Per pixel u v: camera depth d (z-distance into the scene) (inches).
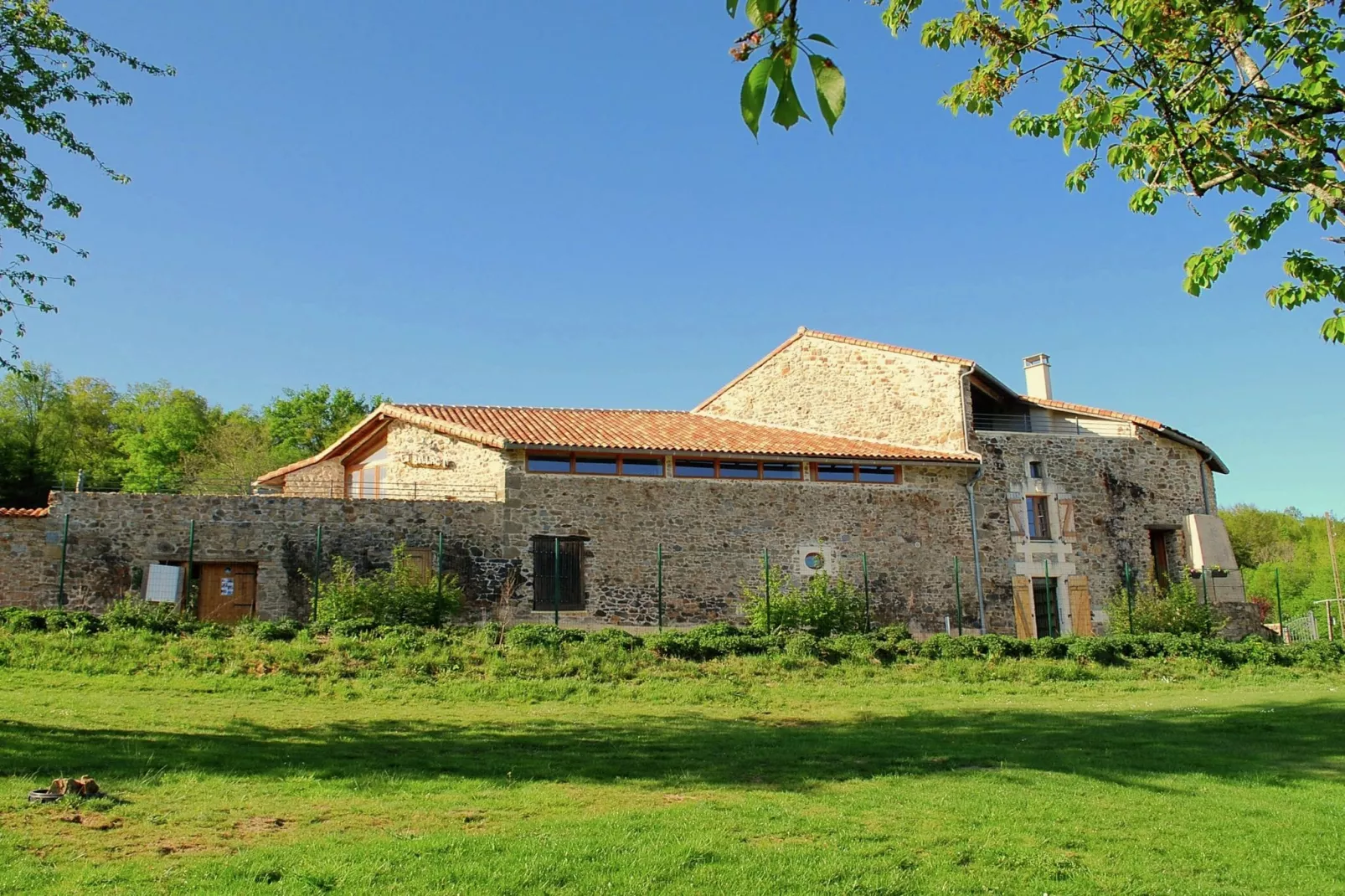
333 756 381.1
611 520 814.5
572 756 399.9
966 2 345.4
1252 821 319.9
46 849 249.4
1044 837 295.3
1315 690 682.2
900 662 705.6
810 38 115.0
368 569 754.2
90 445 1766.7
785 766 390.3
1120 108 314.8
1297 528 2132.1
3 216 431.2
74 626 609.9
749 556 840.3
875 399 984.3
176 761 350.6
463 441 835.4
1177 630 880.9
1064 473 959.6
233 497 737.6
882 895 243.8
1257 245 304.2
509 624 760.3
